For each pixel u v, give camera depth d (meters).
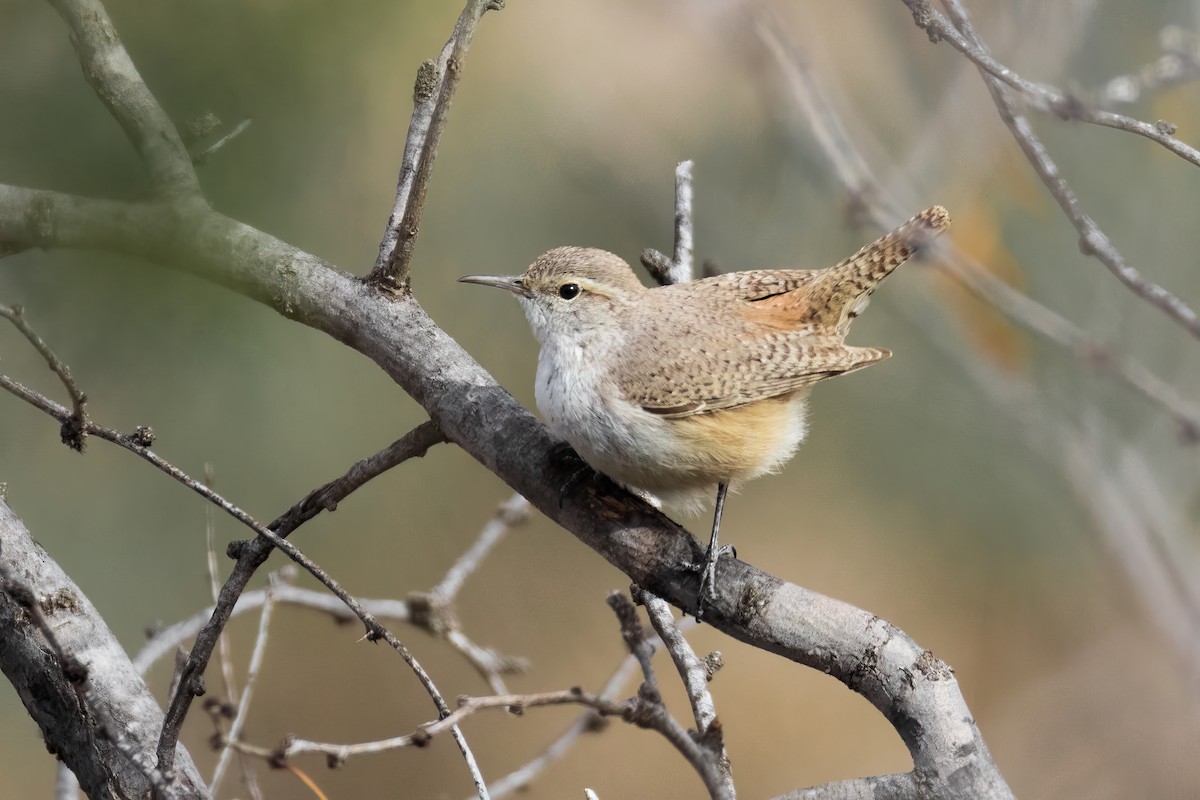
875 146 12.20
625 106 15.04
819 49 12.81
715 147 14.64
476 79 15.41
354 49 10.37
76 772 6.82
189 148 8.72
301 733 14.92
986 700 15.77
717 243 14.25
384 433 14.18
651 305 9.36
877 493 17.38
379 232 12.06
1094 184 11.35
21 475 13.26
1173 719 14.48
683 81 14.75
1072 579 15.77
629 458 8.91
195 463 13.07
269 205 9.45
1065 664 15.62
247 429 12.91
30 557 7.29
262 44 9.38
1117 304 11.08
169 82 9.03
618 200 15.25
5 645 7.00
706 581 7.32
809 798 6.52
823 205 13.70
